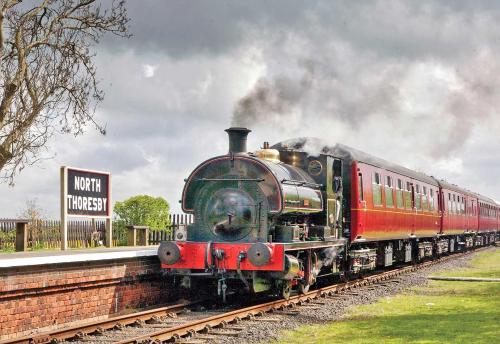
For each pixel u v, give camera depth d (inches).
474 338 401.7
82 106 631.2
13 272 390.9
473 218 1594.5
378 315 502.0
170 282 564.7
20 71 581.6
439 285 733.9
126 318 439.8
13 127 585.6
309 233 604.1
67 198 631.8
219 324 437.7
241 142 549.3
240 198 531.2
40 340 368.2
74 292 445.7
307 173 635.5
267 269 495.8
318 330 435.8
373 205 751.1
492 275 861.8
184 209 548.4
